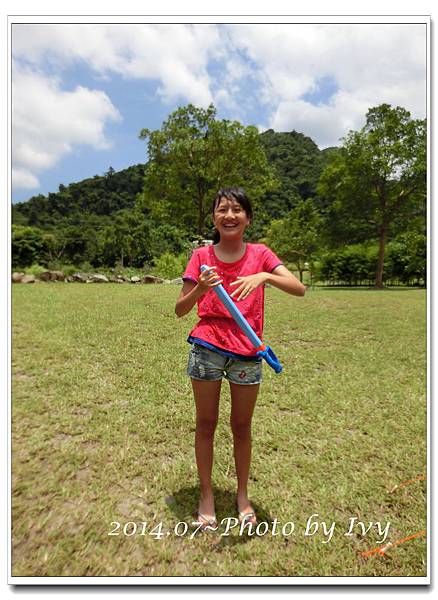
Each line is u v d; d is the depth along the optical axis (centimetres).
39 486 226
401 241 3020
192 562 182
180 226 2939
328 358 518
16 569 174
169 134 2525
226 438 293
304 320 759
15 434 281
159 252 4966
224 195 191
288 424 323
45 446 267
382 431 319
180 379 401
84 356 453
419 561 191
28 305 739
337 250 3178
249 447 206
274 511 218
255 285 175
